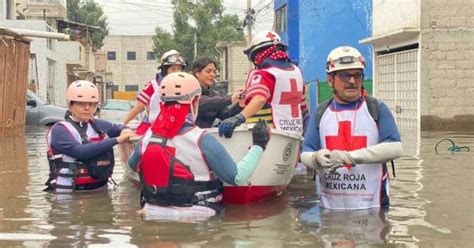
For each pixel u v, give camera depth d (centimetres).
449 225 475
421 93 1794
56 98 3575
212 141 522
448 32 1783
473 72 1784
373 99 535
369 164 536
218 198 550
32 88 2833
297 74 654
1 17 3019
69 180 656
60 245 433
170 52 725
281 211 543
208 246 424
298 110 661
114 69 7894
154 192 529
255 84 619
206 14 5209
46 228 485
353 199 541
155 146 523
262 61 638
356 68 523
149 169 527
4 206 577
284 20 3048
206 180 530
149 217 520
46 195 636
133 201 599
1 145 1289
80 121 661
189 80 521
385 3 2039
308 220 501
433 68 1791
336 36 2720
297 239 439
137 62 7925
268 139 551
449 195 603
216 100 682
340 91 530
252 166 536
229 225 487
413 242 427
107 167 670
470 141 1266
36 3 4222
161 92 522
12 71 1633
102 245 431
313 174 745
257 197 593
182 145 521
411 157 945
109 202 594
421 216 508
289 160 624
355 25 2706
